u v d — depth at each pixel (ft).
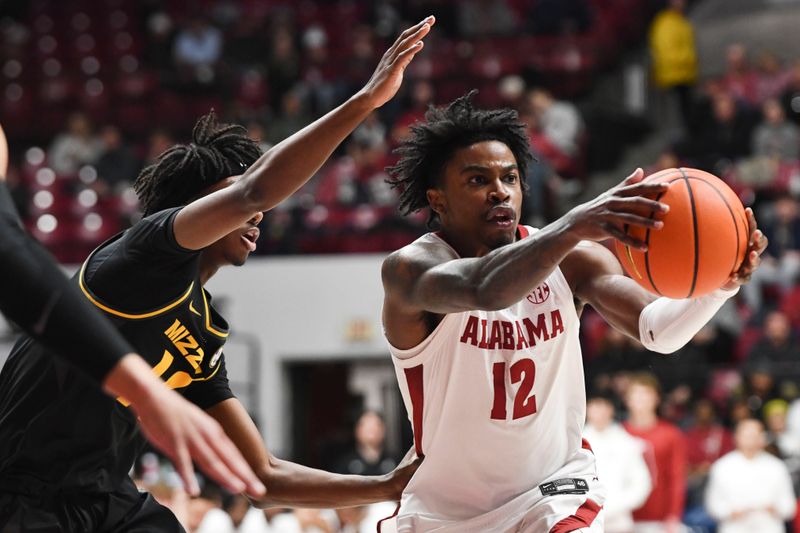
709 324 37.78
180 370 11.28
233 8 57.72
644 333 11.30
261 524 25.96
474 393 11.62
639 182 9.15
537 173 40.11
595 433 27.81
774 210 42.63
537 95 48.93
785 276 40.78
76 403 10.54
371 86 9.04
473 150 11.57
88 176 46.42
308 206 43.45
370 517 26.23
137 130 53.98
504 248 9.50
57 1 60.54
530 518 11.73
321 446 38.17
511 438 11.76
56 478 10.75
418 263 10.85
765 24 60.08
